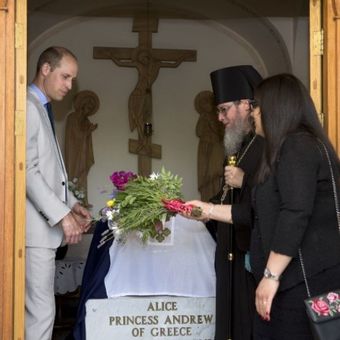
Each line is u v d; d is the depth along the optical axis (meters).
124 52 6.91
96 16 6.91
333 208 2.37
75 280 5.48
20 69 3.08
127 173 3.24
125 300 3.21
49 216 3.17
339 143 3.17
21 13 3.08
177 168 6.98
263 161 2.42
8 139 3.05
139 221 2.96
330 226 2.37
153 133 6.98
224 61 7.07
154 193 2.99
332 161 2.39
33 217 3.23
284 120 2.39
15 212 3.08
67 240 3.22
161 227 3.08
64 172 3.45
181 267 3.24
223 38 7.08
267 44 6.98
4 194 3.04
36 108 3.27
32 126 3.21
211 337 3.25
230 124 3.38
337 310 2.23
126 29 6.98
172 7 6.81
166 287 3.23
